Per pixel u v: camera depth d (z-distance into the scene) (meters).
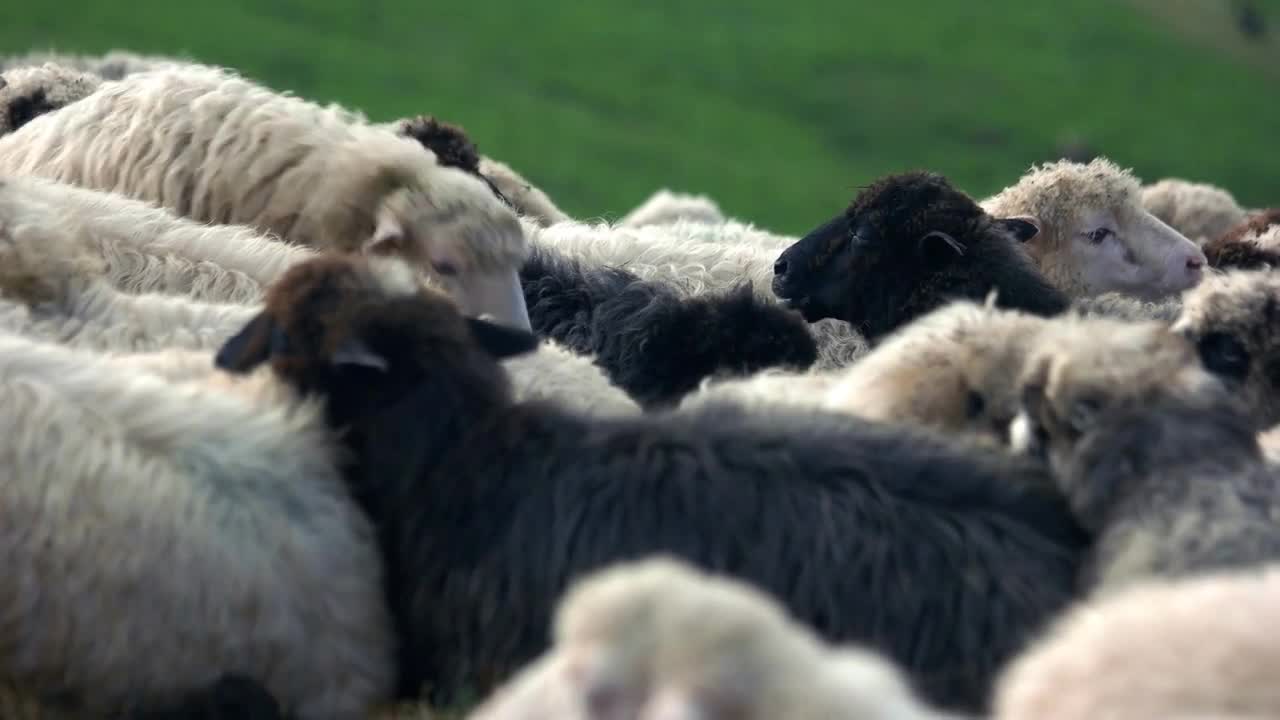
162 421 10.09
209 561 9.71
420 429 10.51
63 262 13.09
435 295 11.17
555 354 13.71
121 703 9.77
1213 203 23.30
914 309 15.26
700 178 92.56
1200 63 127.31
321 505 10.27
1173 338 10.75
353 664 10.11
